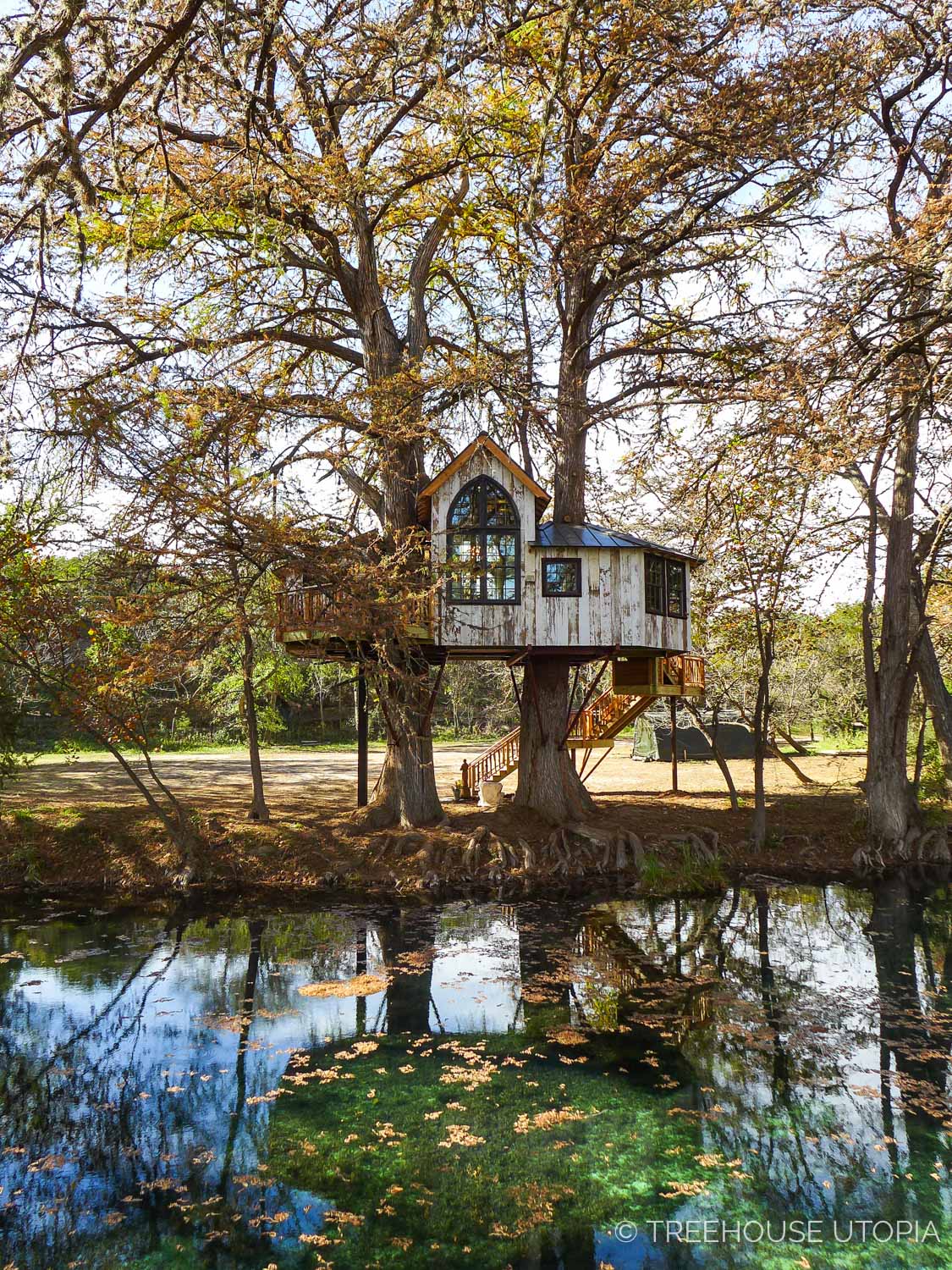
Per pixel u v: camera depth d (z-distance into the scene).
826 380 10.59
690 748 38.72
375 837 19.86
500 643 19.22
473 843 19.39
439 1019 11.29
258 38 7.29
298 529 16.02
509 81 18.42
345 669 36.94
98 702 17.84
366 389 18.48
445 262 24.44
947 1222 6.84
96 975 13.01
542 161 8.26
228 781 27.77
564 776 21.84
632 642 19.58
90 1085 9.33
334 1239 6.59
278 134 13.47
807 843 21.20
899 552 21.77
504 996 12.13
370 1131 8.29
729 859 20.31
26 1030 10.88
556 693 22.02
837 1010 11.59
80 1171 7.62
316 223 19.00
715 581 24.42
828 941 14.98
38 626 17.00
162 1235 6.65
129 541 14.50
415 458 21.84
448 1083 9.35
